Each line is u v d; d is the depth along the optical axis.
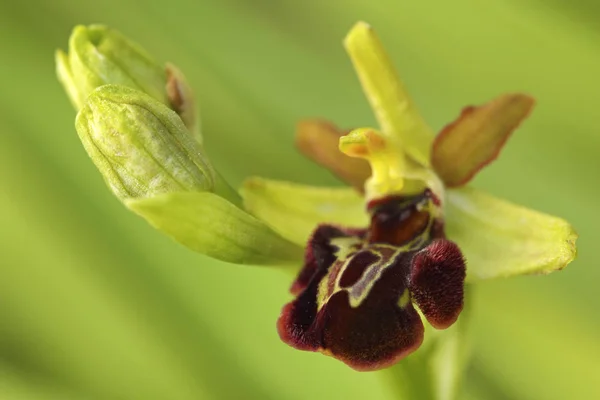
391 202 0.16
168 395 0.18
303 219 0.16
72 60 0.15
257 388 0.18
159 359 0.18
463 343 0.15
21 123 0.19
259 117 0.20
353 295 0.15
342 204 0.16
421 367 0.15
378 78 0.16
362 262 0.15
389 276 0.15
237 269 0.18
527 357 0.19
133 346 0.19
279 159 0.20
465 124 0.15
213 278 0.18
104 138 0.14
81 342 0.19
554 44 0.20
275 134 0.20
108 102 0.14
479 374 0.19
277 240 0.15
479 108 0.15
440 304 0.14
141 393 0.18
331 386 0.17
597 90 0.20
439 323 0.14
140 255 0.19
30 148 0.19
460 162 0.15
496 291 0.19
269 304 0.18
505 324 0.19
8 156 0.19
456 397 0.15
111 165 0.14
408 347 0.14
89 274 0.19
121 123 0.14
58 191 0.19
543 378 0.19
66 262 0.19
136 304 0.19
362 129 0.15
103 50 0.15
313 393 0.18
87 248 0.19
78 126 0.14
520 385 0.19
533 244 0.15
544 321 0.19
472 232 0.15
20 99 0.19
